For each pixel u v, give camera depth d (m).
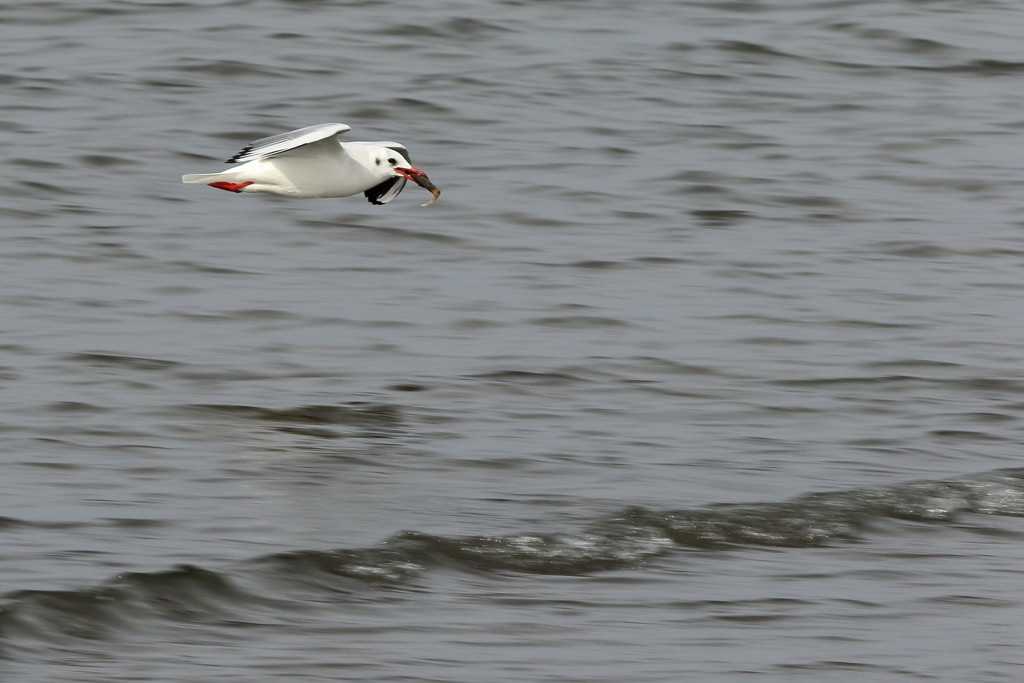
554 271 20.02
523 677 10.52
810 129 26.11
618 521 13.16
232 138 24.30
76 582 11.55
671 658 10.87
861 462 14.80
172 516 12.92
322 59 28.05
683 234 21.53
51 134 23.97
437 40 29.52
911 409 16.22
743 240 21.42
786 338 18.09
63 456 14.06
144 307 18.20
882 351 17.78
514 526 13.08
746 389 16.61
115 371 16.27
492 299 18.95
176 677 10.38
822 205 22.92
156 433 14.78
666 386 16.61
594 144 24.86
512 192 22.70
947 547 13.07
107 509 12.97
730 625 11.47
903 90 28.27
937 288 19.98
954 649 11.14
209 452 14.41
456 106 26.14
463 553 12.52
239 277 19.31
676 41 30.12
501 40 29.67
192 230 20.77
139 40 28.67
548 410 15.84
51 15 29.83
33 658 10.55
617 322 18.33
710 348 17.69
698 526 13.16
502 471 14.27
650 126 25.81
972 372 17.23
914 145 25.56
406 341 17.55
